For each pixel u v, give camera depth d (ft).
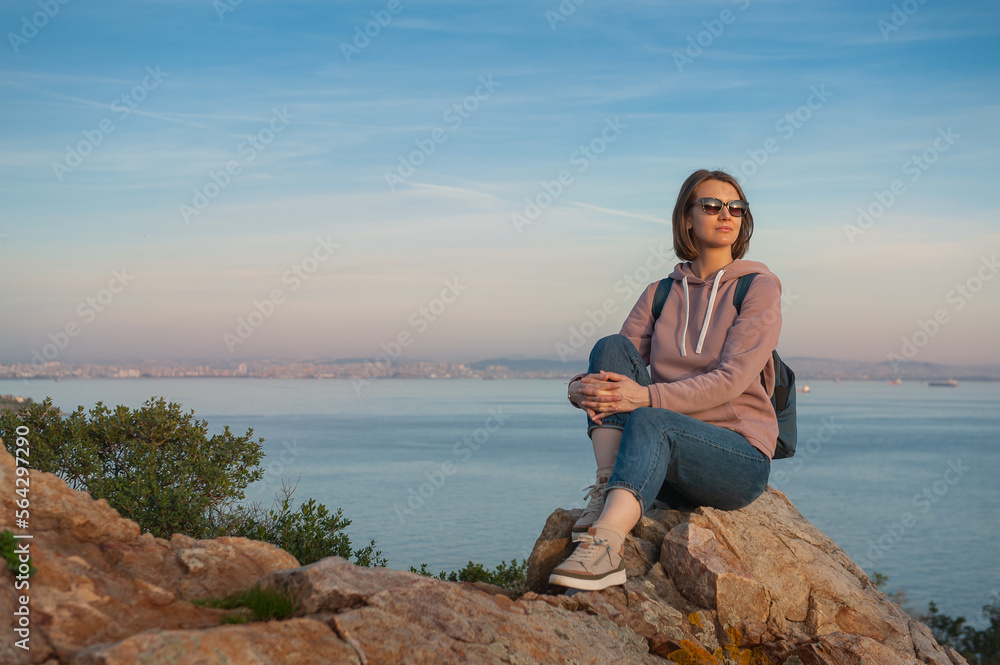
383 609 7.78
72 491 8.71
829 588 11.10
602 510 10.93
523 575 16.83
